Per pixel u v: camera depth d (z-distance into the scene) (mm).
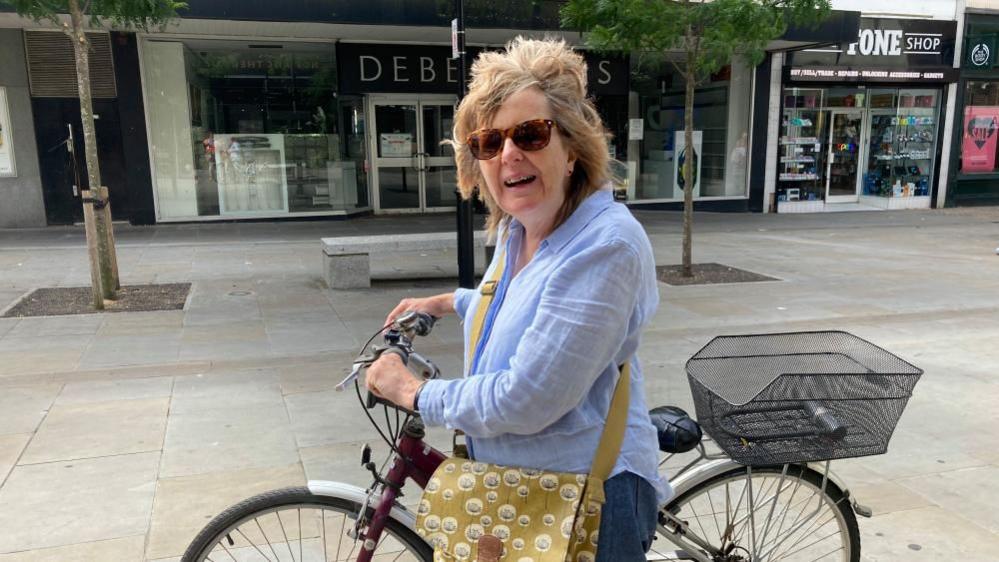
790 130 15836
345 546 2885
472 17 11477
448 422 1610
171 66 12508
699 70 9312
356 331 6281
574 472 1627
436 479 1719
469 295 2162
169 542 3021
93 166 6953
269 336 6098
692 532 2414
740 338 2465
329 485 2084
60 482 3525
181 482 3537
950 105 16484
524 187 1608
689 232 8773
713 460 2367
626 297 1511
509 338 1598
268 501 2080
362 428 4207
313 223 13531
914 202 16906
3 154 11859
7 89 11664
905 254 10570
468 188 1873
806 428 2021
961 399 4746
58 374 5082
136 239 11359
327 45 13289
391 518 2010
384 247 8109
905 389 2047
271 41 12961
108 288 7273
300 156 13633
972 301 7539
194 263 9414
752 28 7836
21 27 11508
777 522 2695
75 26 6746
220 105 13000
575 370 1491
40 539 3037
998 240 11984
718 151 15781
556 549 1585
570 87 1605
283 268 9125
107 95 12133
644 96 15141
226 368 5258
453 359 5543
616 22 8031
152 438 4043
